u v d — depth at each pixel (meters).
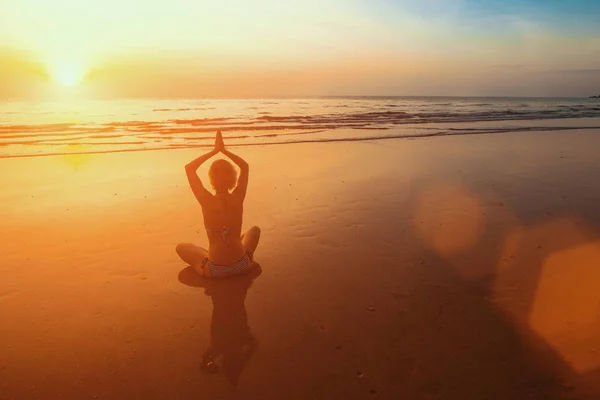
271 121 18.38
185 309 3.12
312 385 2.32
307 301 3.24
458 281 3.53
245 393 2.25
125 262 3.91
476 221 5.06
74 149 10.10
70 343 2.68
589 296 3.22
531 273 3.65
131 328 2.86
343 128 15.60
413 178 7.36
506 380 2.33
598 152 10.23
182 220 5.14
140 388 2.29
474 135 13.56
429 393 2.25
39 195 6.10
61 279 3.55
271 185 6.75
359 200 5.93
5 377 2.35
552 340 2.68
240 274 3.64
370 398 2.21
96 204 5.71
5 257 3.96
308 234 4.63
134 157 9.21
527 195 6.22
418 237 4.55
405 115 22.78
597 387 2.26
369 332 2.82
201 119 19.25
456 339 2.72
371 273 3.70
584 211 5.46
